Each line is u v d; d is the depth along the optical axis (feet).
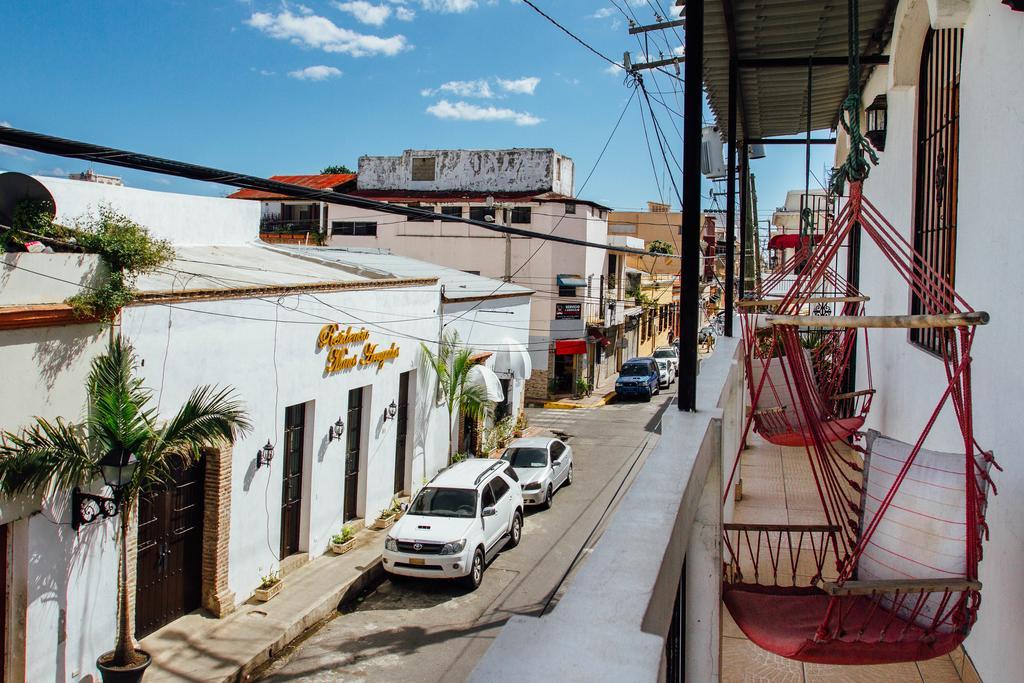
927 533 10.07
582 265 106.83
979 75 14.52
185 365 32.81
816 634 9.31
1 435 24.79
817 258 10.97
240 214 54.60
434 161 123.44
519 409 81.71
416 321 55.26
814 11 22.16
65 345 27.09
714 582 10.49
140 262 29.66
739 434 22.03
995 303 13.30
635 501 7.77
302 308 40.91
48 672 26.73
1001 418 12.83
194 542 34.94
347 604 39.32
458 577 40.65
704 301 135.64
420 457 57.16
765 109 33.91
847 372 31.53
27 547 25.76
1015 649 11.74
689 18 12.85
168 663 30.53
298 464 42.42
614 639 4.95
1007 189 12.73
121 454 27.12
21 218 27.55
